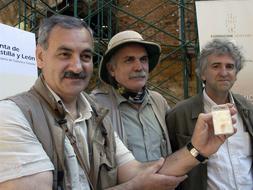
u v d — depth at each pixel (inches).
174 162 81.7
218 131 74.8
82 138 77.6
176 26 273.7
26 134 67.4
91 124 81.4
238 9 169.0
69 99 78.8
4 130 65.6
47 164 67.9
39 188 65.7
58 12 240.2
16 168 64.0
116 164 85.4
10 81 125.5
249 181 113.3
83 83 78.6
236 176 111.6
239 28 168.4
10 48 126.6
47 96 75.5
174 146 121.0
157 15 277.6
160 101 124.0
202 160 80.7
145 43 115.3
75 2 214.7
